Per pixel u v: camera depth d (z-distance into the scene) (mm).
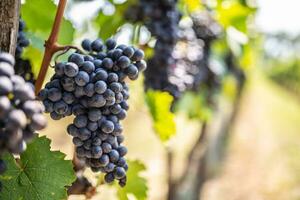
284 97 14383
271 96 12711
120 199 966
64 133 4508
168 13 1244
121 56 772
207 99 1845
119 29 1243
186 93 1694
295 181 6035
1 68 596
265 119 9641
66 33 1042
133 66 777
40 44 1044
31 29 1074
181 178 2729
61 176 776
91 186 899
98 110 755
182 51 1490
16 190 764
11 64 622
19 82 601
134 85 1368
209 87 1848
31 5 1051
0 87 579
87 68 743
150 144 5605
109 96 745
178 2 1330
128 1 1229
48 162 776
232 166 6074
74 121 758
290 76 17109
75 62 742
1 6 698
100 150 759
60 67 733
